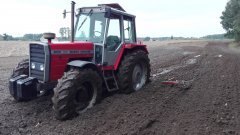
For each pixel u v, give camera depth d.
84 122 6.54
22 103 7.84
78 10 8.49
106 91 8.59
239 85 10.34
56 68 7.13
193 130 6.06
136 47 9.19
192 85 10.25
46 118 6.84
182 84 10.22
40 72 7.14
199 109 7.41
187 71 13.76
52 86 7.25
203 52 28.14
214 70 14.11
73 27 7.97
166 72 13.54
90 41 8.22
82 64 7.06
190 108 7.50
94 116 6.88
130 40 9.25
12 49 33.97
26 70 7.79
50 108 7.42
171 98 8.38
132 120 6.60
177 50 32.22
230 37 59.84
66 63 7.31
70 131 6.07
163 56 23.17
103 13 8.17
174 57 21.95
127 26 9.08
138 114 6.96
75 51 7.50
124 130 6.06
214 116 6.89
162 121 6.60
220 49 35.28
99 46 8.05
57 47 7.12
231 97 8.61
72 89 6.64
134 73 9.00
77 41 8.14
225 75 12.55
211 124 6.39
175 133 5.93
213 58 20.89
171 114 7.05
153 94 8.76
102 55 8.02
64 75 6.83
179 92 9.09
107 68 8.22
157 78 11.62
